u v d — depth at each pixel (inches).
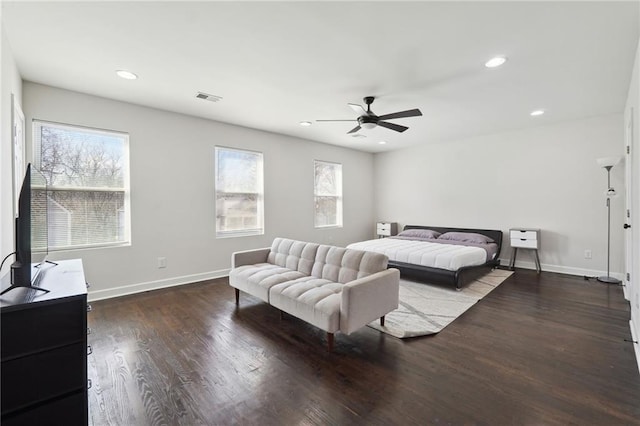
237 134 191.2
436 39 92.3
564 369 80.0
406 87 129.7
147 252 155.0
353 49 98.3
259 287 115.5
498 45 95.5
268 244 208.2
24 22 82.0
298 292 102.3
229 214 189.9
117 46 95.9
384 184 287.1
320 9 77.9
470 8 77.4
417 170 261.3
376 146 261.9
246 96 140.3
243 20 82.6
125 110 147.1
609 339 97.4
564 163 186.7
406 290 154.6
